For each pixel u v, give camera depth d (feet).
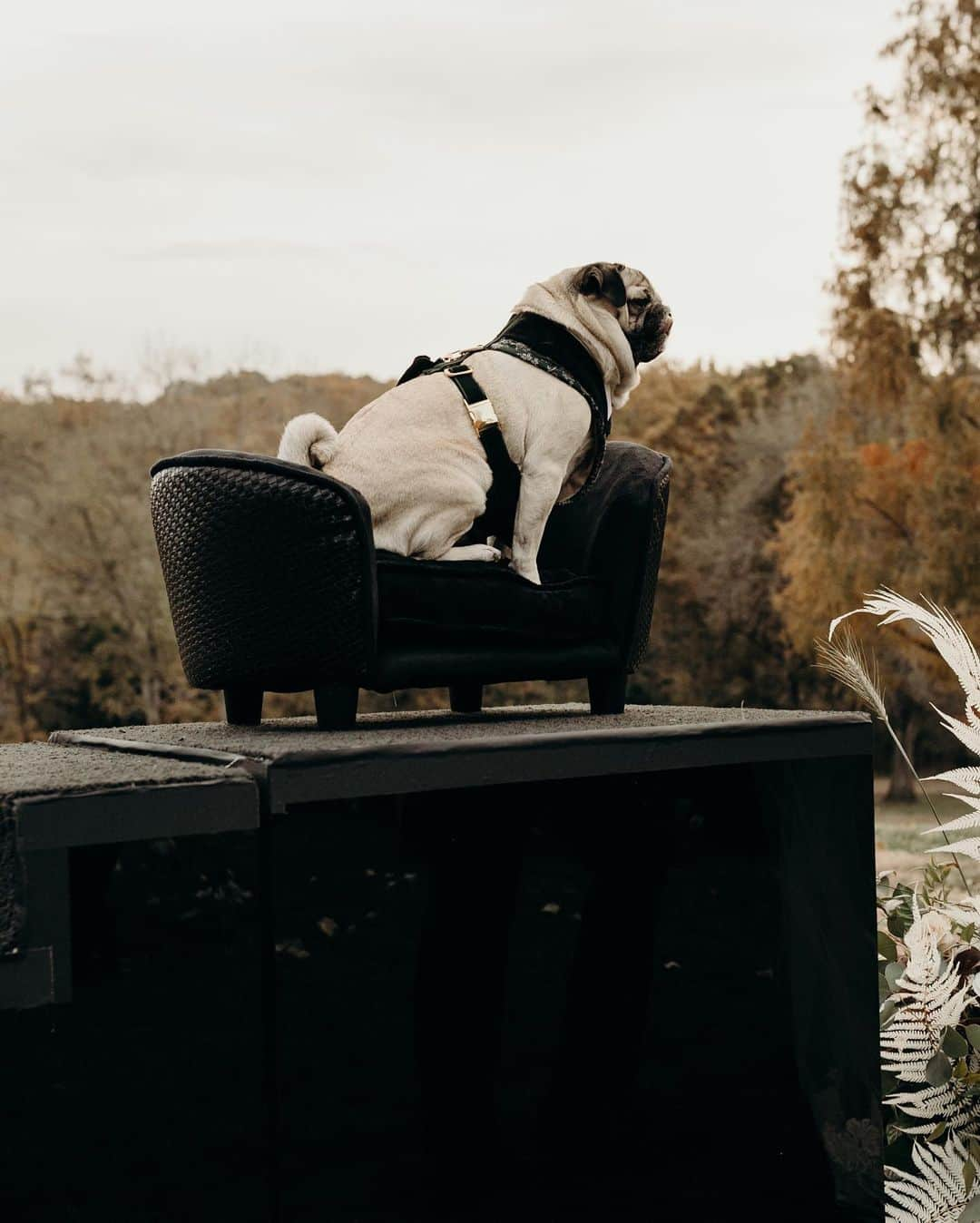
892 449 52.49
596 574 6.23
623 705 6.34
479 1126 4.83
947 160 49.67
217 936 4.24
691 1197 5.37
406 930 4.62
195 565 5.44
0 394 66.44
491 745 4.84
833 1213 5.68
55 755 5.13
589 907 5.10
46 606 66.69
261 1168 4.33
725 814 5.48
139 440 66.74
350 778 4.50
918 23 50.06
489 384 5.96
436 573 5.54
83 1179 4.00
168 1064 4.15
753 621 66.39
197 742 4.96
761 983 5.54
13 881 3.76
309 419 5.67
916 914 6.24
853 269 51.13
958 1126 5.80
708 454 67.41
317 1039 4.42
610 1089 5.16
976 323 49.49
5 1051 3.89
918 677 53.26
